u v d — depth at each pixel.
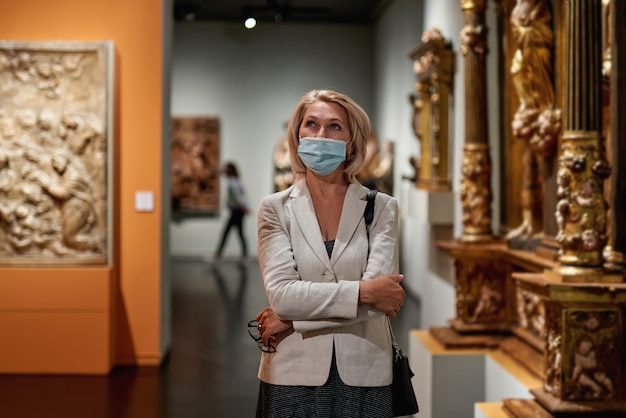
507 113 5.57
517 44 4.83
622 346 3.66
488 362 5.04
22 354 6.47
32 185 6.51
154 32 6.77
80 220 6.52
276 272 2.45
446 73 7.28
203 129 15.73
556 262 4.49
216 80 15.70
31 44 6.48
